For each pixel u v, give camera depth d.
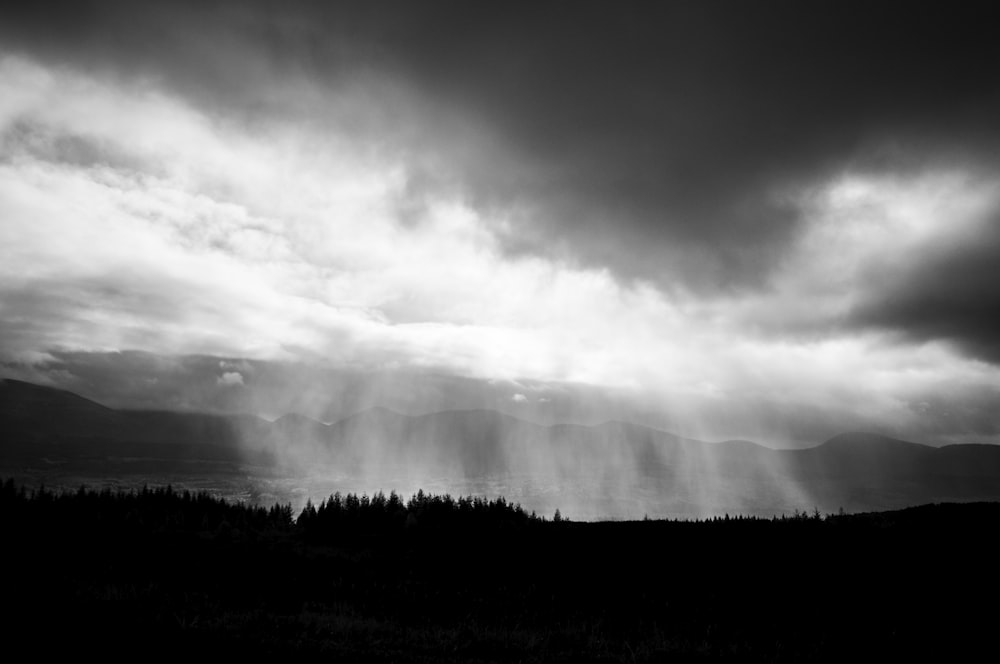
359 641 23.34
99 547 54.66
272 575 45.41
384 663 19.80
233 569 47.22
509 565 54.19
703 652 25.09
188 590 35.41
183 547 59.56
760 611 35.59
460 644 24.41
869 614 34.25
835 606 36.34
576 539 63.19
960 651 26.95
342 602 35.62
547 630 29.48
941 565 43.91
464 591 42.00
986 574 41.31
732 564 48.44
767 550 51.44
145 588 32.66
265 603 33.34
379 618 31.72
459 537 71.12
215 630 22.06
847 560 46.66
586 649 25.16
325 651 20.61
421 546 66.75
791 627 31.61
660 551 54.59
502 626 30.81
